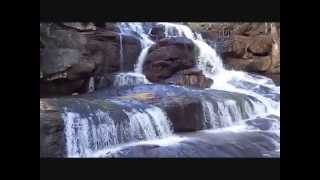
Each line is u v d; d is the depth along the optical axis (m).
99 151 6.96
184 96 7.80
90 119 7.02
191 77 8.22
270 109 7.68
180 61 8.32
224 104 7.71
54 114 6.88
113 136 7.09
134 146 7.14
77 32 7.71
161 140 7.32
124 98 7.77
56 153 6.71
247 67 8.11
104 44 8.01
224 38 8.22
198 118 7.61
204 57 8.27
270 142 7.24
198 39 8.31
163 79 8.27
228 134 7.44
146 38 8.35
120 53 8.14
